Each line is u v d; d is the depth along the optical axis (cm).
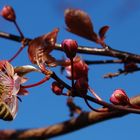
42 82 24
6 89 24
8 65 24
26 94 24
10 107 24
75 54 24
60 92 24
